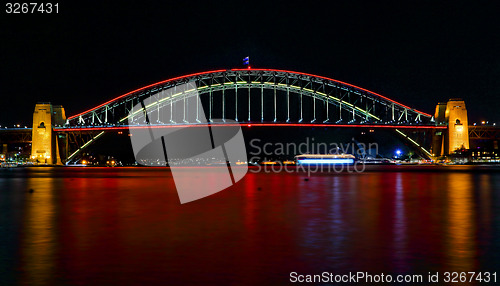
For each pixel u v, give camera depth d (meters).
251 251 18.31
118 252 18.09
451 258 17.11
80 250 18.45
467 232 22.42
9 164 192.75
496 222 25.70
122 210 32.16
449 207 33.59
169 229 23.47
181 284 14.18
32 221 26.53
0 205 35.94
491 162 199.75
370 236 21.44
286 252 18.14
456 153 191.50
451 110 193.12
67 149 194.75
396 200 39.12
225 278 14.77
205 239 20.73
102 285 14.06
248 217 28.11
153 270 15.61
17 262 16.55
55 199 41.16
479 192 47.94
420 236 21.39
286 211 31.33
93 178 86.69
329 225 24.75
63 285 14.07
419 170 132.25
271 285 14.13
